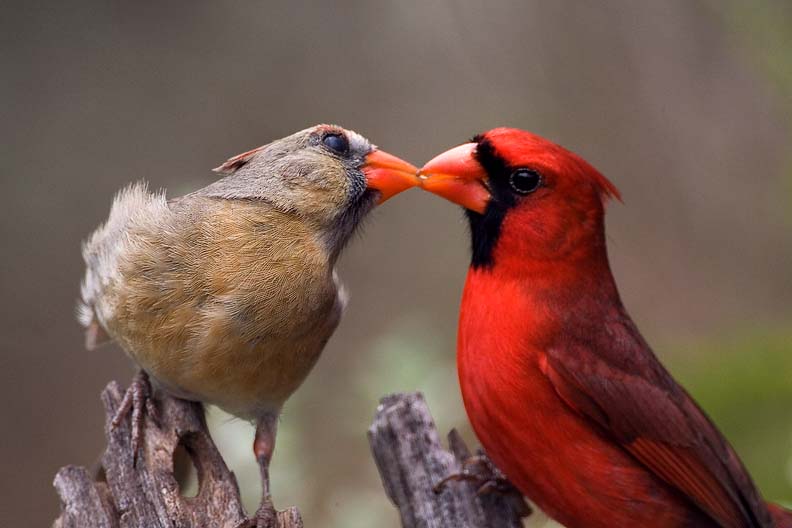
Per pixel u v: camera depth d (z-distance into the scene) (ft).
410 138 48.96
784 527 24.03
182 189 32.30
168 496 22.56
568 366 22.09
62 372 44.57
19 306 45.11
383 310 46.73
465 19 49.96
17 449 43.29
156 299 22.35
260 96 48.98
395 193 24.40
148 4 49.29
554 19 49.70
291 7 50.24
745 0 40.65
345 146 24.09
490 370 22.33
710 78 48.55
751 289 46.65
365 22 50.42
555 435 22.26
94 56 48.65
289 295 22.77
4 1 48.42
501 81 49.75
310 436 37.99
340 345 45.62
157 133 48.01
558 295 22.48
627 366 22.62
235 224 22.75
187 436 23.70
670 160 48.55
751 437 33.22
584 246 22.61
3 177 46.57
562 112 49.34
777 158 47.21
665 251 47.93
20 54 48.16
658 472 22.50
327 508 33.47
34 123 47.44
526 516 24.98
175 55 49.16
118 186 47.03
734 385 34.35
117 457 23.02
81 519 22.02
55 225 46.34
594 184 22.68
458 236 48.16
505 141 22.48
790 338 35.94
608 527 22.80
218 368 22.63
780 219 46.83
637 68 49.08
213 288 22.35
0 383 44.14
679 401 23.06
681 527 22.75
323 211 23.57
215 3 49.78
